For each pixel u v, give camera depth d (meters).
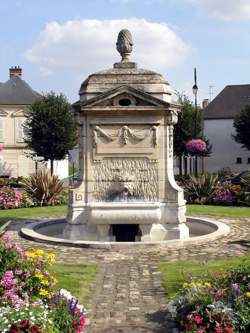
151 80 12.05
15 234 12.82
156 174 12.07
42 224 13.75
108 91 11.73
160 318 6.61
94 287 8.02
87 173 12.12
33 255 7.02
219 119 44.81
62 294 6.35
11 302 5.82
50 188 19.72
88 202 12.09
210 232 13.60
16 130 40.56
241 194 19.39
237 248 10.81
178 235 11.85
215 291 6.27
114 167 12.09
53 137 34.78
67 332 5.62
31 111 35.53
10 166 40.56
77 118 12.22
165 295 7.55
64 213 17.28
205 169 45.19
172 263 9.51
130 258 10.04
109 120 12.02
